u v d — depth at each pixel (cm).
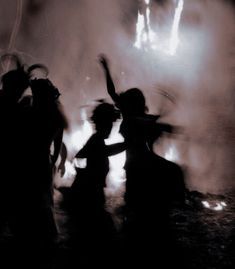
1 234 513
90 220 536
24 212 471
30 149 477
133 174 488
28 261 456
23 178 472
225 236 539
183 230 545
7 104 479
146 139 491
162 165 483
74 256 471
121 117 543
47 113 485
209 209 635
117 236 511
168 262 465
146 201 484
